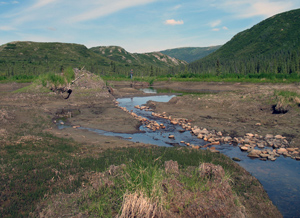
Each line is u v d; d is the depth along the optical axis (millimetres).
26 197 6141
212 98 27250
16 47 146625
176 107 26859
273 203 7004
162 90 55438
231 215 5035
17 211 5559
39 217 5281
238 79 62188
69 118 21109
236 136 15406
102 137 14742
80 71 38500
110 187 6176
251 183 7949
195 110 24672
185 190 5570
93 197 5863
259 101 23203
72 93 33281
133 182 5566
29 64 113500
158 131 17188
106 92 35844
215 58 183375
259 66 95062
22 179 7031
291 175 9148
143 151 10484
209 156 10133
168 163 7121
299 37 154375
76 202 5734
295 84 43844
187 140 14812
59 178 7289
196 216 4930
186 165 8484
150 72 104625
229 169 8852
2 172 7445
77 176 7449
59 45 163750
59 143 11898
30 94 31391
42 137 12742
